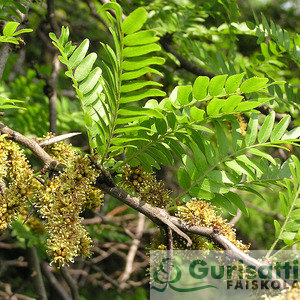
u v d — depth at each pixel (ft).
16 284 3.85
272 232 3.10
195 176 1.44
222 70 1.98
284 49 2.02
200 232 1.36
